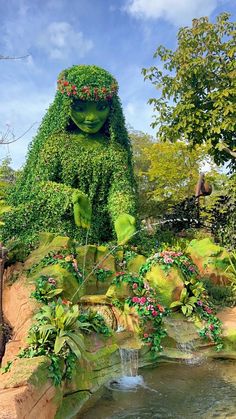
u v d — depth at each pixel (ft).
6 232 25.66
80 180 27.40
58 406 12.75
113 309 19.07
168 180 55.31
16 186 29.43
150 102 30.04
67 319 14.67
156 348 17.88
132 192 27.86
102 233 28.04
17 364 12.48
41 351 13.38
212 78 28.48
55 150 27.30
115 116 28.84
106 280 22.40
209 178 49.11
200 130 27.99
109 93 27.43
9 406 9.96
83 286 20.43
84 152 27.53
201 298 20.83
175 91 29.22
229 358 18.89
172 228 38.91
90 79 27.20
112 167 27.73
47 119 28.89
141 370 17.37
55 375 12.72
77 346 14.62
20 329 16.34
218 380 16.62
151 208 42.98
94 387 15.06
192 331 19.27
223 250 26.76
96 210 27.76
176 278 20.71
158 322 18.48
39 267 20.75
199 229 38.37
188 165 55.47
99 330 16.70
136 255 24.39
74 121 28.02
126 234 24.77
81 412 13.91
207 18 28.35
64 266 20.13
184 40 28.50
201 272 25.90
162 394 15.38
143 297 18.90
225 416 13.67
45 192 26.12
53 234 24.71
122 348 17.08
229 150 28.48
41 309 16.11
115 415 13.80
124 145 29.99
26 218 25.88
